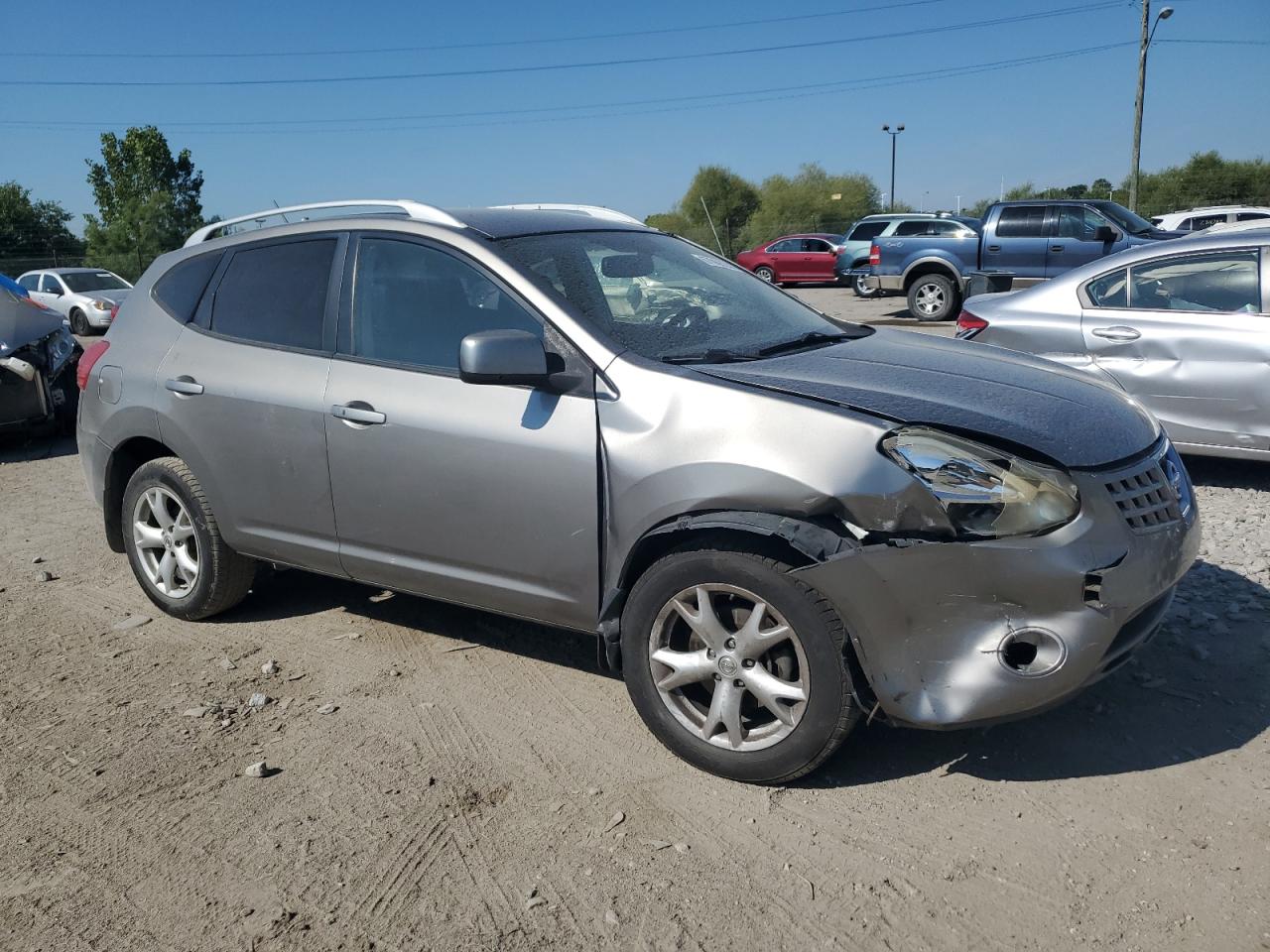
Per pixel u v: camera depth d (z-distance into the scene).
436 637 4.46
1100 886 2.65
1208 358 6.07
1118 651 2.93
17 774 3.44
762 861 2.82
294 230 4.28
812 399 3.07
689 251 4.46
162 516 4.67
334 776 3.35
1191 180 46.06
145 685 4.10
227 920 2.67
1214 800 2.99
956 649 2.87
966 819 2.96
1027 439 2.94
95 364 4.81
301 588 5.13
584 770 3.32
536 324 3.51
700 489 3.05
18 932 2.66
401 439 3.69
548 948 2.52
